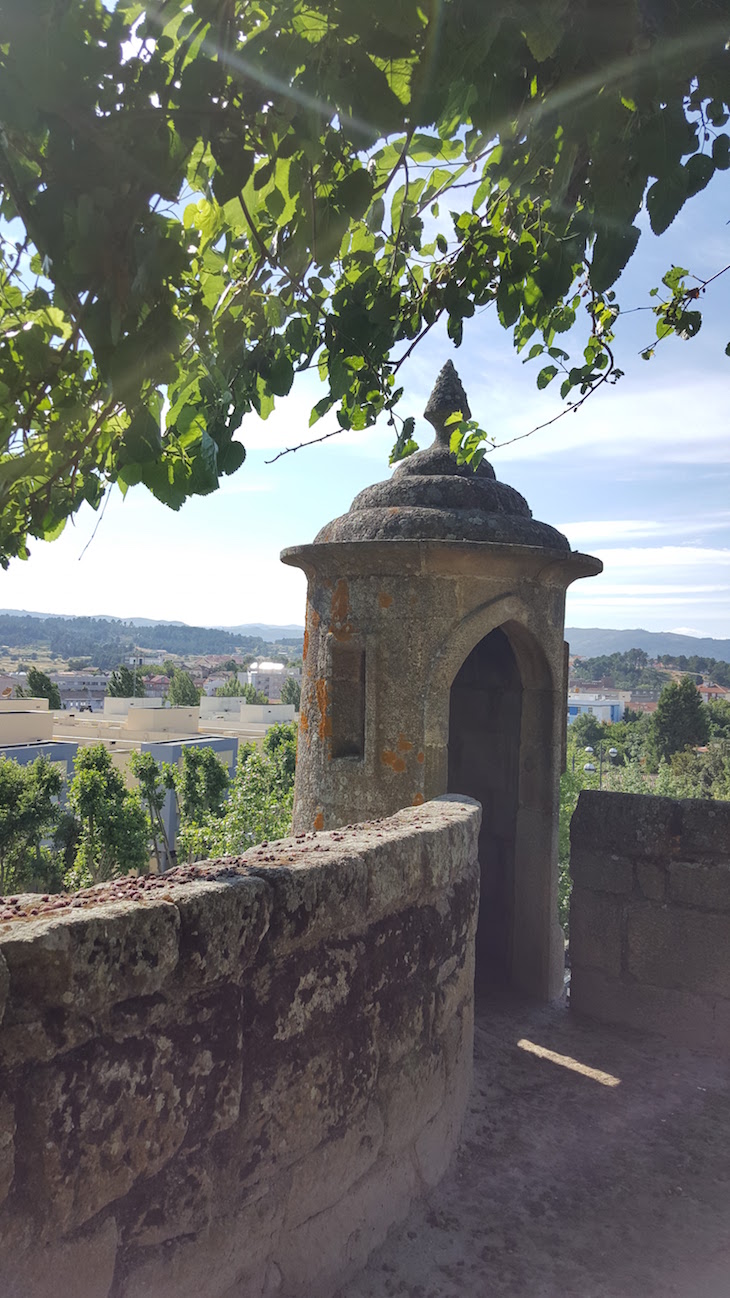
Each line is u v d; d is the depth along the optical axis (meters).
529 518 5.35
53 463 2.34
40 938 1.72
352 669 5.13
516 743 6.02
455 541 4.73
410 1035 2.97
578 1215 3.13
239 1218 2.19
